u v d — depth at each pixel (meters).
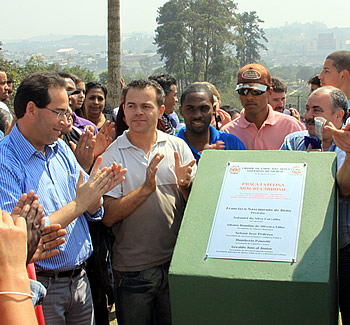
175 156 3.03
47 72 2.80
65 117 2.79
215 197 2.55
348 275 2.87
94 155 3.54
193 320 2.32
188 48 35.53
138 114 3.12
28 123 2.75
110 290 4.08
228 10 36.62
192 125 3.69
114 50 9.64
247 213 2.45
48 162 2.88
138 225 3.10
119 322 3.19
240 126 4.20
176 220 3.21
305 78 80.62
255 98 4.04
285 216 2.39
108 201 3.12
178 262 2.33
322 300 2.13
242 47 37.88
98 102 5.29
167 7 36.62
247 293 2.22
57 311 2.81
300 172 2.55
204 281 2.26
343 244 2.84
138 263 3.09
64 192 2.90
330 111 3.18
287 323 2.20
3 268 1.64
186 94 3.69
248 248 2.32
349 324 2.94
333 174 2.51
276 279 2.17
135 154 3.18
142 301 3.10
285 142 3.44
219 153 2.74
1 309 1.61
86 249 2.95
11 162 2.67
